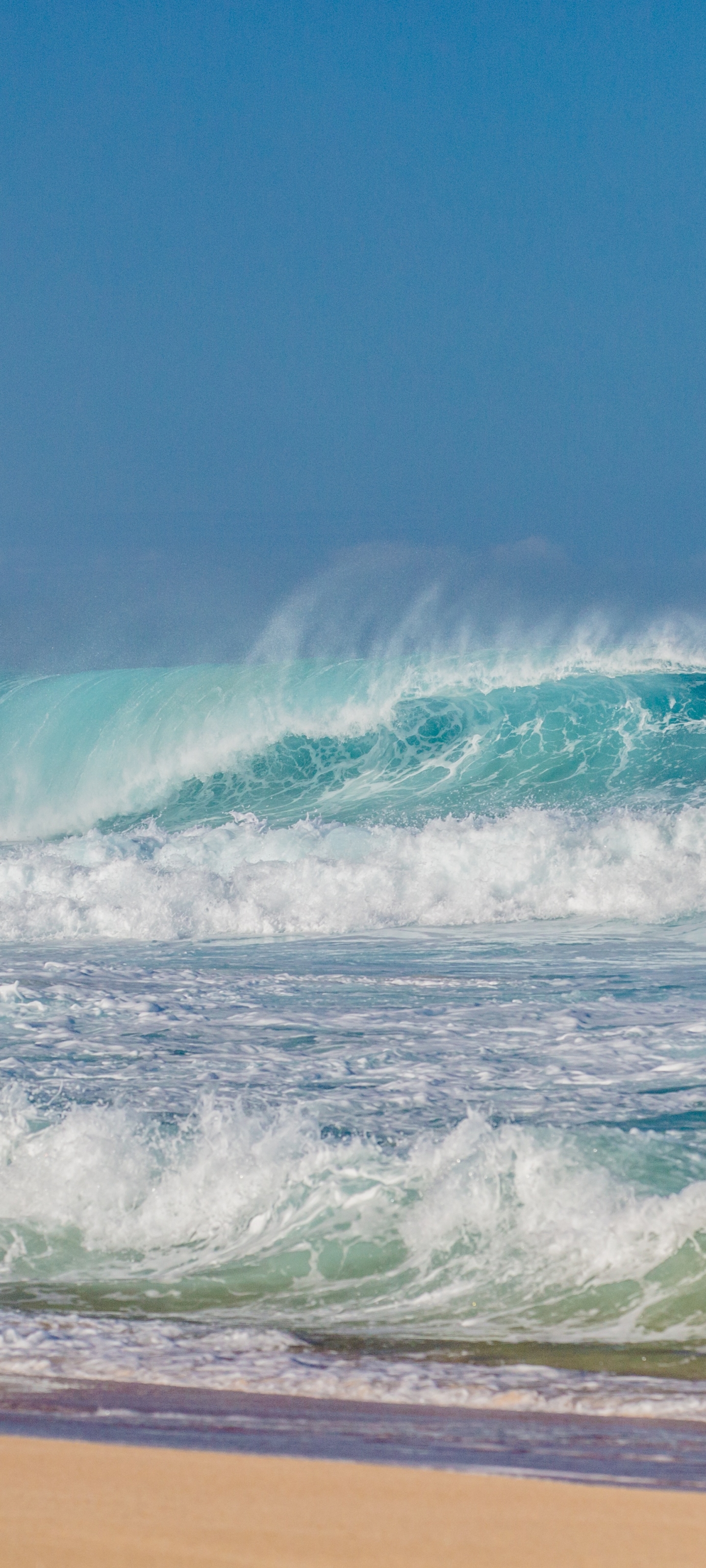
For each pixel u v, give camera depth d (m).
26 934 53.88
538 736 84.69
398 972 43.47
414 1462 11.95
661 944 49.34
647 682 89.19
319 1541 10.19
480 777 81.38
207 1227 20.89
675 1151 21.64
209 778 87.19
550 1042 31.66
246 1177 21.62
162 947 50.72
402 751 86.12
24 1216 21.50
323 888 57.19
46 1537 10.27
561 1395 14.58
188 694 90.56
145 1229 21.00
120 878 57.41
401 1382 15.04
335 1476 11.54
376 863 58.50
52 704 92.06
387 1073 28.77
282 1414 13.66
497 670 90.69
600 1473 11.75
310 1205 20.94
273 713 88.75
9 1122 24.28
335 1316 17.80
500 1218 19.97
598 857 58.41
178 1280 19.20
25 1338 16.67
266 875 57.62
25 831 87.00
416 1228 20.05
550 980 41.34
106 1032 33.59
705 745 81.75
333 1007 37.03
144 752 88.56
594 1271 18.58
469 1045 31.58
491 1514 10.76
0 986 39.41
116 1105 26.00
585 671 90.44
